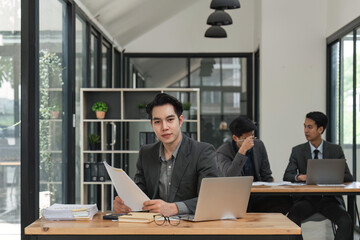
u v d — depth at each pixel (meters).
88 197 9.20
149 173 4.09
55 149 7.28
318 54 11.08
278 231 3.47
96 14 9.70
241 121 6.19
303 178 6.32
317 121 6.55
